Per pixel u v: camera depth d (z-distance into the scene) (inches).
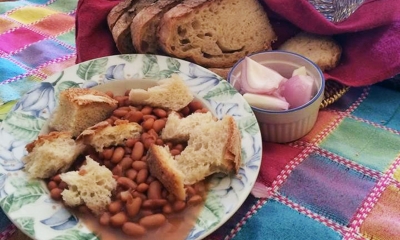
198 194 10.8
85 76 13.9
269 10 15.8
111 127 11.7
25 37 18.2
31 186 11.0
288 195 11.8
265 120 12.9
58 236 9.9
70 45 17.8
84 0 15.8
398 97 14.8
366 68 14.7
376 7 14.9
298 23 14.9
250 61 13.6
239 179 10.9
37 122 12.7
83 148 11.7
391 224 10.8
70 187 10.6
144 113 12.7
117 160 11.4
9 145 12.0
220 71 15.1
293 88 13.0
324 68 14.9
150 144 11.6
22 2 20.7
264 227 11.0
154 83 13.9
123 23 15.1
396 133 13.5
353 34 15.4
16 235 11.1
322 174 12.3
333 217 11.1
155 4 14.8
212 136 11.3
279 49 15.8
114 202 10.5
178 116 12.4
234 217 11.3
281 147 13.3
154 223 10.2
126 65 14.2
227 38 15.3
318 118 14.2
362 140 13.3
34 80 16.0
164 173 10.5
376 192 11.6
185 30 14.6
